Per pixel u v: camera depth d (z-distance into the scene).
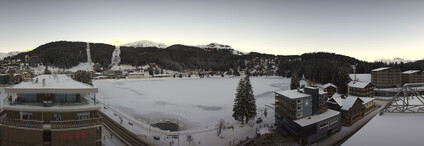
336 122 41.94
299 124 36.97
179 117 55.00
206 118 54.56
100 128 25.20
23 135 22.91
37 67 194.88
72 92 24.77
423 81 96.19
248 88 48.12
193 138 38.62
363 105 50.97
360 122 47.34
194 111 61.84
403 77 97.44
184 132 42.06
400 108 34.72
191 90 111.38
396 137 22.50
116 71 198.25
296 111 39.31
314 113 41.94
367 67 153.62
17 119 23.19
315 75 140.25
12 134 23.19
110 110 55.75
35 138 22.67
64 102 25.70
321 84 129.88
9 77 82.75
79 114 24.77
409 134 22.94
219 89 116.81
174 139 37.81
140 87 123.00
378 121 28.62
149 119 52.81
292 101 39.72
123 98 80.56
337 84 89.69
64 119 24.06
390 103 34.31
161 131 42.06
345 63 191.88
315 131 38.03
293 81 91.56
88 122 24.19
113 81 160.75
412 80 94.62
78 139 23.53
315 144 36.72
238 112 47.19
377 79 89.50
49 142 23.00
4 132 23.39
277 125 45.59
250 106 47.56
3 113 29.39
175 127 46.72
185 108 65.56
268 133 39.31
